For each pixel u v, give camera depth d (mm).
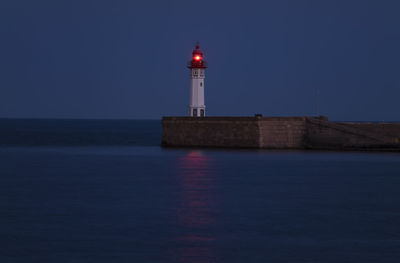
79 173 67062
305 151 89875
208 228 38375
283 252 33156
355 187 56281
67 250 33250
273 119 90188
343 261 31734
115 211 43531
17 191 53125
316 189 54875
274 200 48750
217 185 57125
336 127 89812
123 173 66875
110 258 31875
